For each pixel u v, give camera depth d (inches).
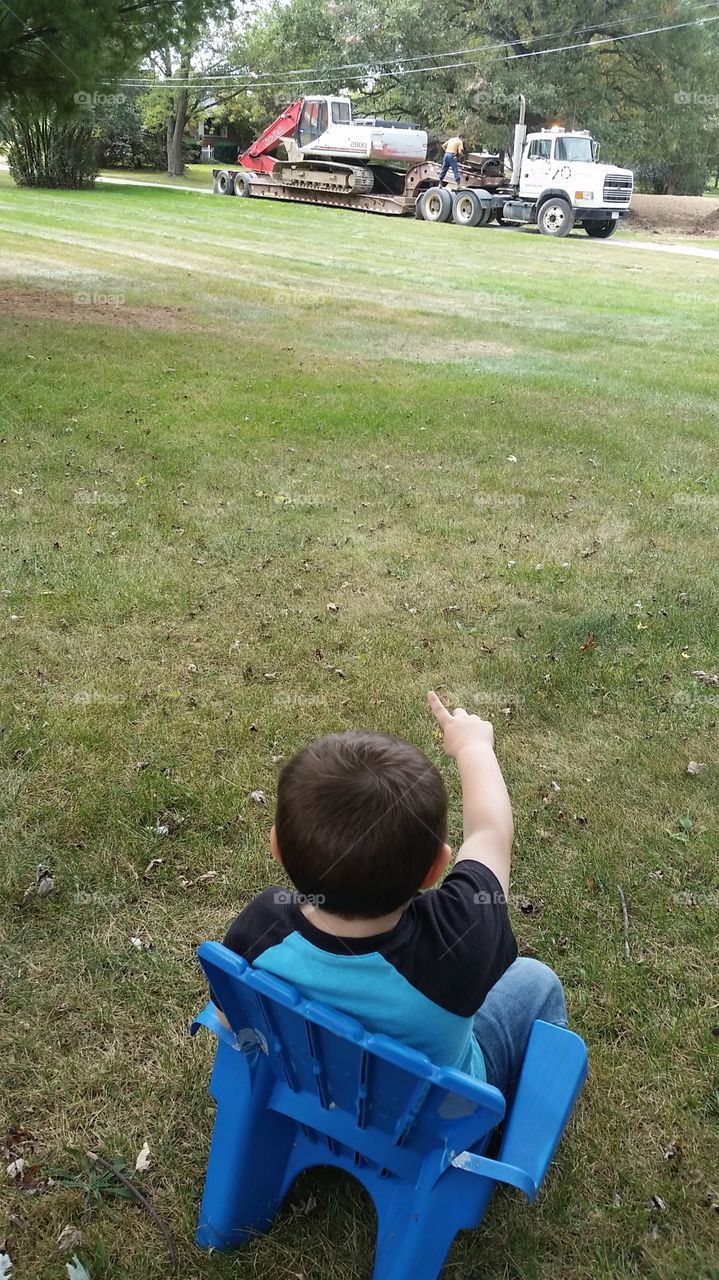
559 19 1450.5
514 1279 75.0
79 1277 74.2
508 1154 66.0
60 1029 96.7
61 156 1328.7
